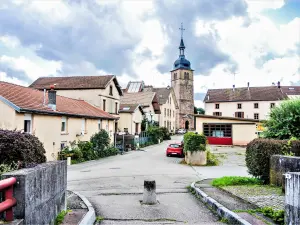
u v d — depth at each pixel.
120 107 45.84
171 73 87.62
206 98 67.19
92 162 23.53
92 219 6.92
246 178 11.73
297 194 5.30
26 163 7.18
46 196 5.35
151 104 57.41
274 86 65.62
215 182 11.67
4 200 4.11
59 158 22.16
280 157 10.04
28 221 4.32
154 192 9.12
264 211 6.93
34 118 19.34
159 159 25.72
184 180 14.44
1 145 7.34
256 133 34.97
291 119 14.23
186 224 6.80
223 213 7.32
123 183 13.52
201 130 36.81
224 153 28.50
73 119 24.78
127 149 33.88
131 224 6.80
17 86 22.84
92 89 36.47
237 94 65.75
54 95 22.03
